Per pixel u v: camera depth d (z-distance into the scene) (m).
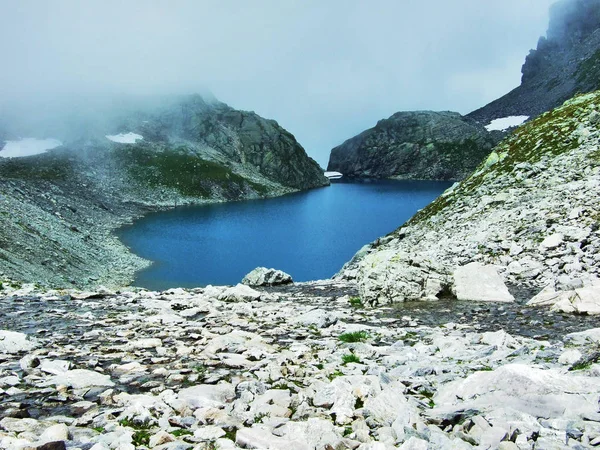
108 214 195.75
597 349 9.57
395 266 22.11
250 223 187.12
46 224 114.25
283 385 8.47
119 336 13.39
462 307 18.81
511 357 10.09
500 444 5.20
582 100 60.50
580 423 5.78
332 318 16.52
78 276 87.19
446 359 10.55
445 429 6.06
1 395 7.70
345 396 7.14
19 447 4.85
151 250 132.38
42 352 10.73
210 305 20.50
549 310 16.69
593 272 21.05
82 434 5.91
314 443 5.60
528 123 64.81
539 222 30.84
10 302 20.23
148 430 6.20
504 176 52.28
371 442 5.64
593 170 39.84
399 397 6.85
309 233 160.50
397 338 13.78
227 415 6.73
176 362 10.34
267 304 22.48
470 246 31.69
